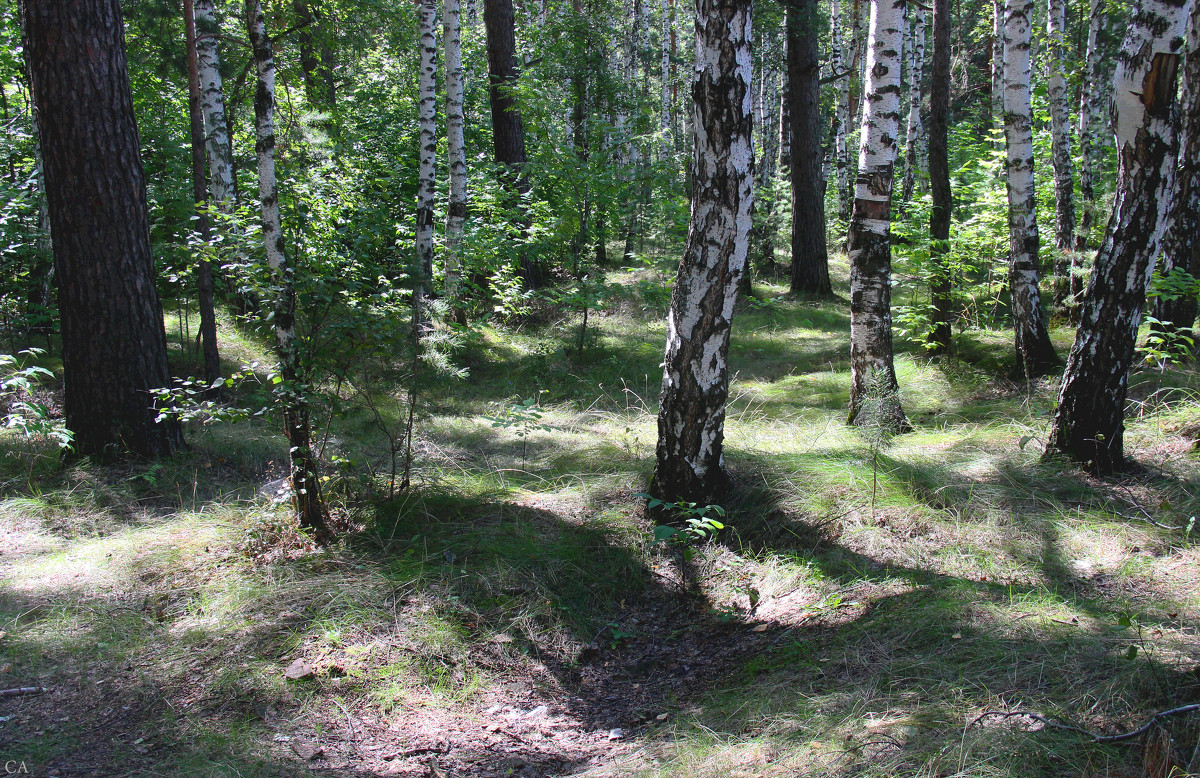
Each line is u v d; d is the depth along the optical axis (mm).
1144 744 2346
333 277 4559
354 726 3199
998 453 5453
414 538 4648
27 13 5336
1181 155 7078
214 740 3018
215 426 6570
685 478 4906
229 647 3605
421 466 5852
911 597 3701
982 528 4387
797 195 13242
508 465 6137
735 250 4547
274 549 4496
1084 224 9031
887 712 2803
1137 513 4348
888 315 6449
